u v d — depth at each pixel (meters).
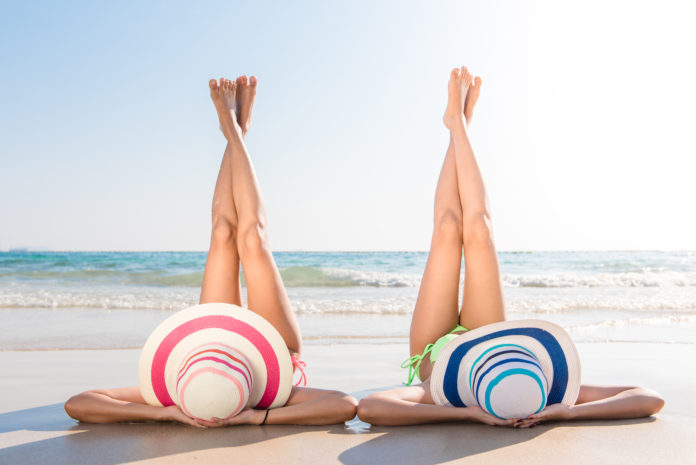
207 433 2.06
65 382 3.11
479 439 1.98
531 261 25.70
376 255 28.52
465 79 3.34
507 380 1.95
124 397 2.31
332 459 1.77
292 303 7.93
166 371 2.11
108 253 32.59
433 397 2.22
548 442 1.94
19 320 6.22
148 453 1.83
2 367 3.54
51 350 4.26
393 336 5.20
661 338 5.09
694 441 1.96
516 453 1.82
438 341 2.68
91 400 2.20
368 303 8.05
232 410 1.96
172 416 2.08
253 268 2.74
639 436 2.02
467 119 3.41
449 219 2.85
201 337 2.11
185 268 20.50
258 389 2.16
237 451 1.85
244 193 2.86
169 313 7.06
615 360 3.83
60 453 1.83
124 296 9.38
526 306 7.92
